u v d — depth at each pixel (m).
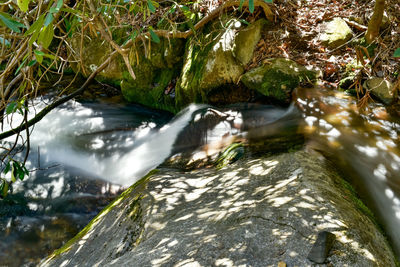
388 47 4.19
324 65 4.30
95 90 5.92
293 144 3.23
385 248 1.95
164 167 3.49
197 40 4.83
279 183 2.35
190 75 4.77
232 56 4.48
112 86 5.97
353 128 3.44
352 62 4.24
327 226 1.85
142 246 2.01
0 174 4.05
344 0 4.93
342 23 4.61
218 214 2.12
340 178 2.57
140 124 4.94
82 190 3.72
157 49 5.20
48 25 1.18
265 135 3.65
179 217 2.22
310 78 4.18
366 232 1.93
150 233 2.15
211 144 3.87
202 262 1.71
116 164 4.14
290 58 4.36
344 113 3.68
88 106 5.47
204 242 1.84
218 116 4.21
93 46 5.82
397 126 3.44
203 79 4.52
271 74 4.22
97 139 4.65
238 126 4.03
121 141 4.57
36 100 5.58
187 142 4.12
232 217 2.03
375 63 4.10
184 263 1.72
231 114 4.23
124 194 2.87
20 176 2.37
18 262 2.86
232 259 1.69
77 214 3.38
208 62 4.56
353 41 4.44
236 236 1.82
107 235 2.41
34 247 3.01
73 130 4.87
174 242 1.93
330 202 2.06
